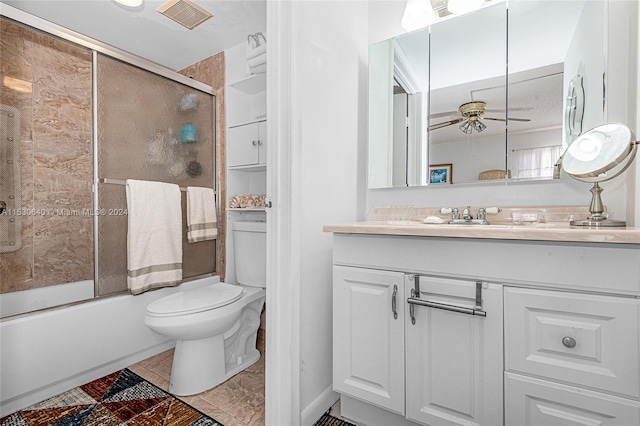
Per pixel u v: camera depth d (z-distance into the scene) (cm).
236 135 225
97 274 173
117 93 186
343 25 158
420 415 107
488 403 96
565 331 86
